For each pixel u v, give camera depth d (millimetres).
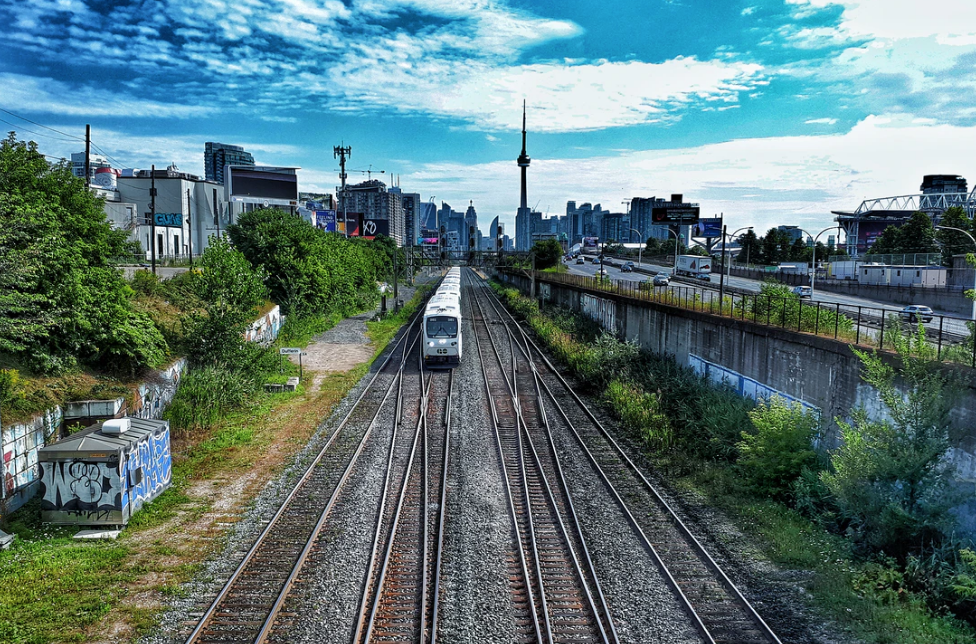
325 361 30953
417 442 18000
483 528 12352
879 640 8805
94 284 17625
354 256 59812
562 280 58594
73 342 15820
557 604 9656
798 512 13172
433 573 10516
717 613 9508
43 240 15570
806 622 9273
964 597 9094
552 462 16469
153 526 12352
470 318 50562
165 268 43000
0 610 9094
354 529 12164
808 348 16250
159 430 13922
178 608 9422
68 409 14188
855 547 11352
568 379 27250
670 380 23547
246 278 23453
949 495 10445
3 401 12664
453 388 25000
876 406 13336
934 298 42969
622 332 35188
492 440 18328
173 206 59406
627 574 10656
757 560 11219
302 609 9383
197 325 21906
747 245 95750
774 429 14227
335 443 17828
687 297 29172
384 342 37281
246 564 10727
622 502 13695
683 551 11547
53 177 19609
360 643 8555
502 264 97125
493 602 9688
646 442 18141
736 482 14750
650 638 8859
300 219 45938
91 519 12117
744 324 19969
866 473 11070
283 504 13211
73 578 10125
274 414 20844
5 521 11992
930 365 11219
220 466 15812
